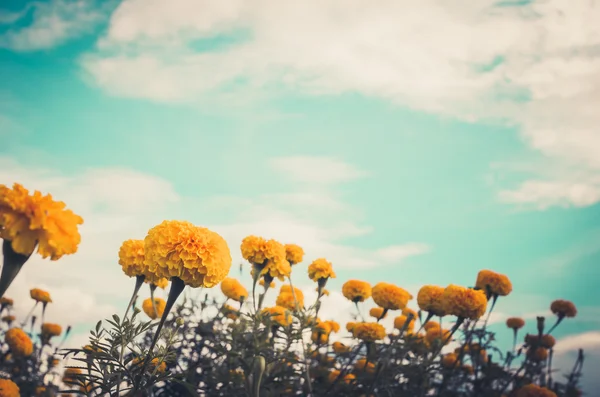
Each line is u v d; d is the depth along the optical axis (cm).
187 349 441
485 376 527
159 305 429
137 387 248
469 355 543
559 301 565
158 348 261
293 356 393
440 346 437
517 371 530
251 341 376
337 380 452
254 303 394
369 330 452
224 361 418
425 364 436
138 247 304
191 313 457
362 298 515
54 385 417
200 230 256
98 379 255
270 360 362
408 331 543
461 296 417
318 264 456
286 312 395
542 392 438
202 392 400
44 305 490
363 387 451
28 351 421
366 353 460
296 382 451
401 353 452
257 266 406
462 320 423
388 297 492
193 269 247
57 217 182
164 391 415
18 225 175
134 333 257
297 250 480
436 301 457
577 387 603
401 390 461
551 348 586
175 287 251
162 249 249
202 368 424
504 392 555
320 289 455
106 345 251
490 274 502
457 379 520
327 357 483
